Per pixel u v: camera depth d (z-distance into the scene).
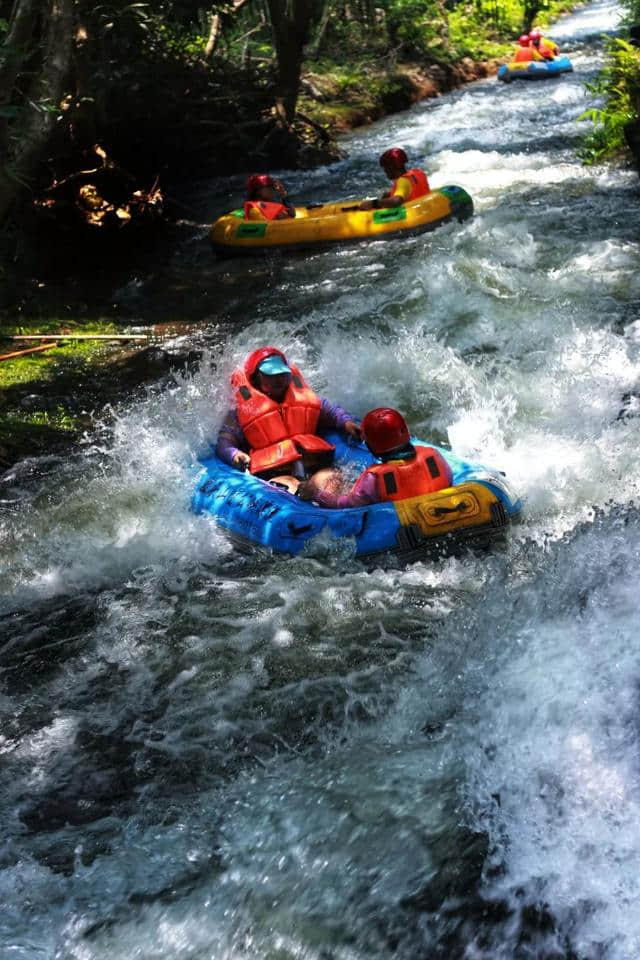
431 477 6.06
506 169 16.23
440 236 12.46
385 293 10.66
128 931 3.87
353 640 5.37
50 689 5.33
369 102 24.00
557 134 19.00
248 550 6.29
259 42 26.14
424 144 19.59
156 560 6.36
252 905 3.90
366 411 8.25
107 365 9.80
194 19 16.27
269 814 4.30
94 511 6.96
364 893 3.87
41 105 9.51
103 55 14.22
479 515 5.95
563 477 6.65
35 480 7.57
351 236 12.70
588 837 3.87
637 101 16.02
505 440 7.40
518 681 4.61
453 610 5.46
